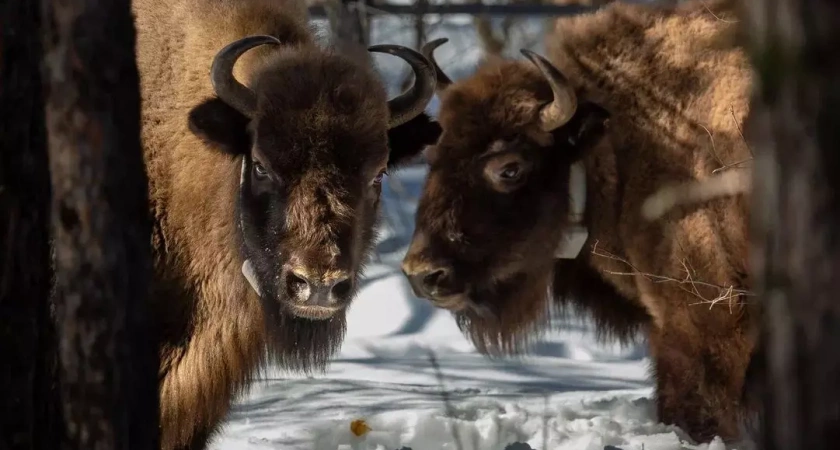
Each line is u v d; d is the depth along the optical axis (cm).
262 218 1372
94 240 909
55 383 930
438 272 1719
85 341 916
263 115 1339
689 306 1659
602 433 1648
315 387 2122
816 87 537
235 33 1553
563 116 1689
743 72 1623
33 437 912
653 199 1619
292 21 1611
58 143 900
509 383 2291
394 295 3538
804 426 560
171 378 1484
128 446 944
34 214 911
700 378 1661
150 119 1506
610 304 1905
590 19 1836
